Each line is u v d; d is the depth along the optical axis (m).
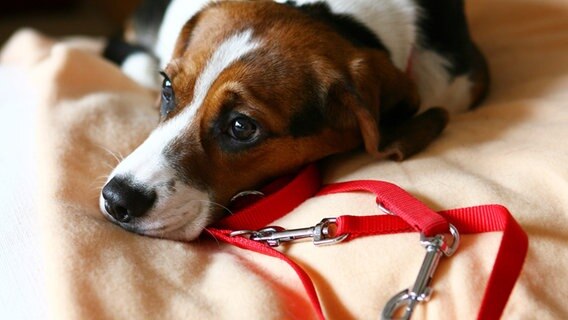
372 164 0.70
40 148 0.70
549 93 0.78
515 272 0.58
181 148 0.68
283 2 0.74
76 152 0.70
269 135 0.68
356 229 0.62
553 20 0.88
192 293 0.61
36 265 0.62
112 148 0.72
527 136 0.70
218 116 0.68
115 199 0.65
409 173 0.67
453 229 0.61
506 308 0.58
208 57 0.69
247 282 0.61
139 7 0.98
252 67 0.68
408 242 0.61
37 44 0.94
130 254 0.63
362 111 0.69
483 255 0.60
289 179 0.71
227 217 0.67
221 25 0.71
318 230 0.63
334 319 0.60
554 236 0.61
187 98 0.69
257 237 0.64
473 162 0.68
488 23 0.91
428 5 0.77
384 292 0.60
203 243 0.67
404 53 0.76
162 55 0.87
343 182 0.67
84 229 0.63
